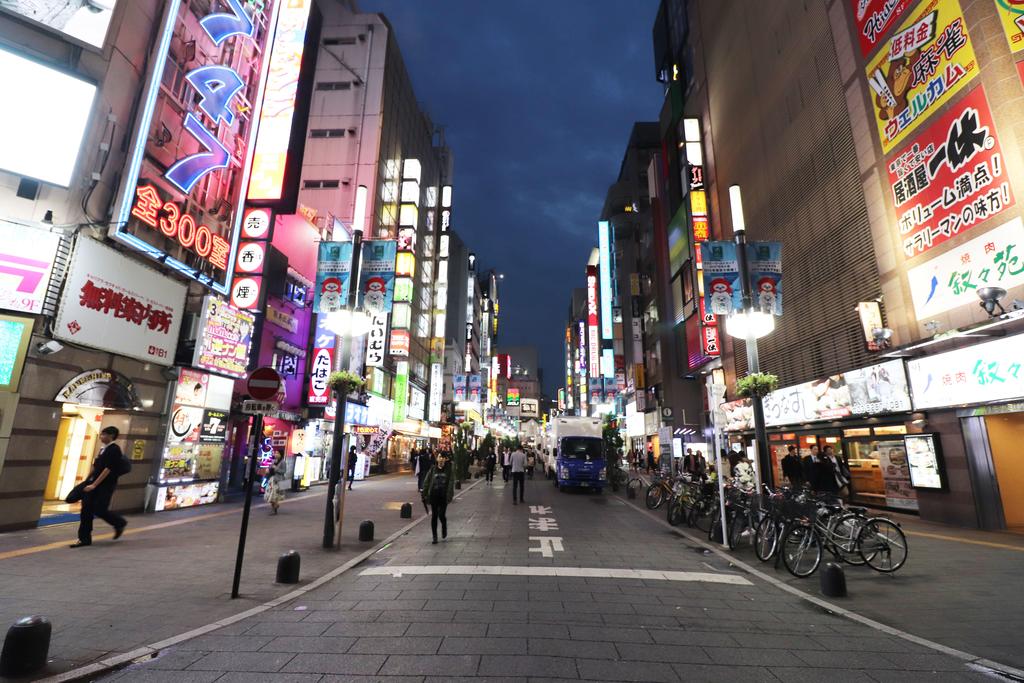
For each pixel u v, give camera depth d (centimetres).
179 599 618
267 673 419
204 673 418
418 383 4384
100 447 1363
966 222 1233
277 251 2161
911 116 1403
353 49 3666
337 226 2880
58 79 1078
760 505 958
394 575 764
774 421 2162
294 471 2031
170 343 1421
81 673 409
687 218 3275
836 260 1789
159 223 1355
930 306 1338
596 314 6212
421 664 440
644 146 5894
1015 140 1121
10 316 1012
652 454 4319
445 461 1088
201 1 1520
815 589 718
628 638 516
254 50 1783
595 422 2547
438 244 5122
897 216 1454
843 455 1739
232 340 1666
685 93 3628
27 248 1030
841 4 1712
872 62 1555
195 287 1547
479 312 8175
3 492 977
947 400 1270
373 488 2212
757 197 2427
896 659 473
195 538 1010
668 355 3866
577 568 830
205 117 1540
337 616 569
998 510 1180
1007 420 1212
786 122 2142
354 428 2838
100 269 1171
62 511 1212
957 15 1260
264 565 798
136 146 1245
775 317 2223
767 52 2319
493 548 984
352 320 1070
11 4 1032
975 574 798
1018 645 512
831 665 457
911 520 1370
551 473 3109
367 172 3434
